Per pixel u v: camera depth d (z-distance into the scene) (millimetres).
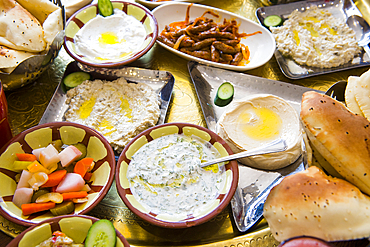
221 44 672
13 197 474
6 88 569
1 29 557
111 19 693
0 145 524
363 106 490
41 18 623
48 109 594
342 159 440
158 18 744
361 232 411
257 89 641
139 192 483
